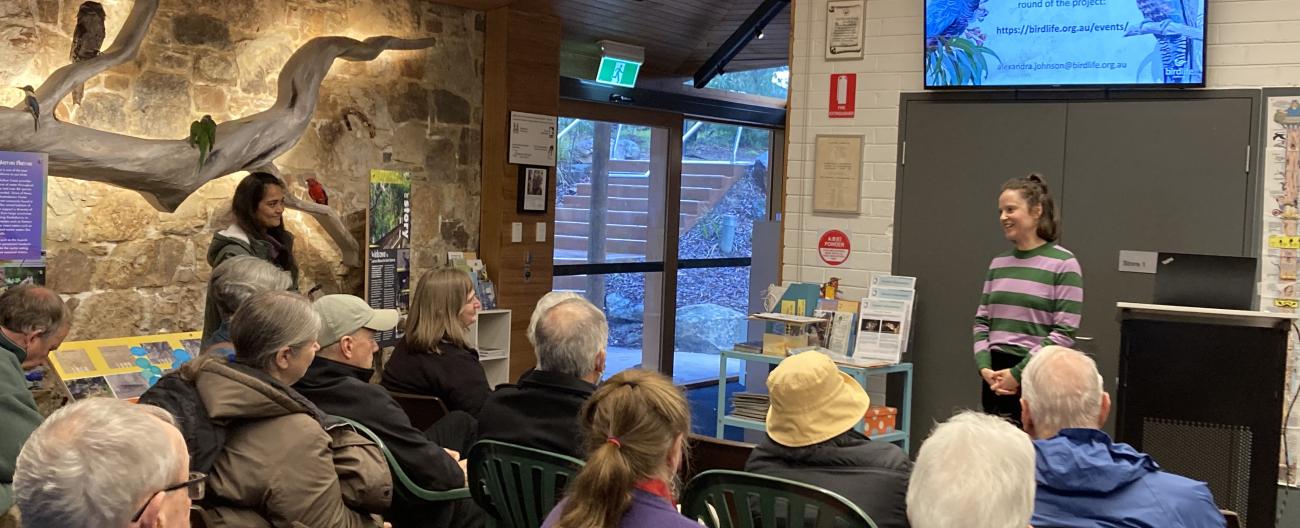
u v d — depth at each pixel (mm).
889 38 5844
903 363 5551
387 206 5840
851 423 2434
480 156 6848
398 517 2953
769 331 5906
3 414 2693
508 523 2695
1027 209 4430
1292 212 5016
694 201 8773
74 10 4816
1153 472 2328
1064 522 2287
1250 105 5066
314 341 2592
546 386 2799
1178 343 3713
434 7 6473
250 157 5129
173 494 1594
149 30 5090
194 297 5332
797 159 6137
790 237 6172
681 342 8820
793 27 6113
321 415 2529
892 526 2354
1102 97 5340
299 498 2369
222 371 2387
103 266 4953
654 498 1859
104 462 1521
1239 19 5078
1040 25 5320
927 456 1833
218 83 5387
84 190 4859
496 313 6648
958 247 5703
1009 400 4449
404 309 6016
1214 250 5160
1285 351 3594
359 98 6066
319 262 5902
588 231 7852
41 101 4301
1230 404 3660
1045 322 4387
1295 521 4785
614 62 7609
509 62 6723
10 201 4207
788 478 2424
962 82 5535
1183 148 5191
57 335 3279
